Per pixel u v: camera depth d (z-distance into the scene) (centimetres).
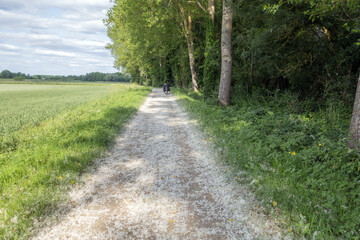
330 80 1025
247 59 1434
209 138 719
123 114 1121
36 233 302
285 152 519
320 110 956
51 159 520
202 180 450
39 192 384
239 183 428
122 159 569
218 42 1583
